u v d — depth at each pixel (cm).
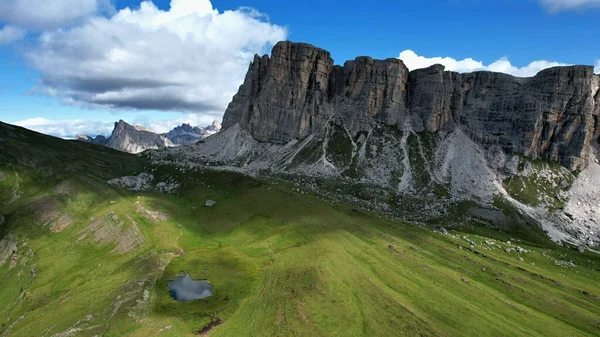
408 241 11300
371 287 8150
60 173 18750
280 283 8700
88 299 8475
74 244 12581
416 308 7362
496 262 10269
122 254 11375
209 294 8412
